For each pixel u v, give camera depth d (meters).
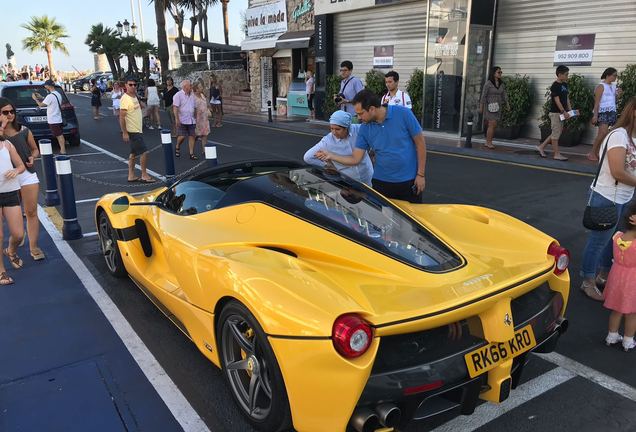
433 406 2.38
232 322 2.61
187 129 11.25
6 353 3.42
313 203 3.02
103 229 4.73
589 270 4.19
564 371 3.18
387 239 2.79
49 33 57.53
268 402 2.56
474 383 2.36
